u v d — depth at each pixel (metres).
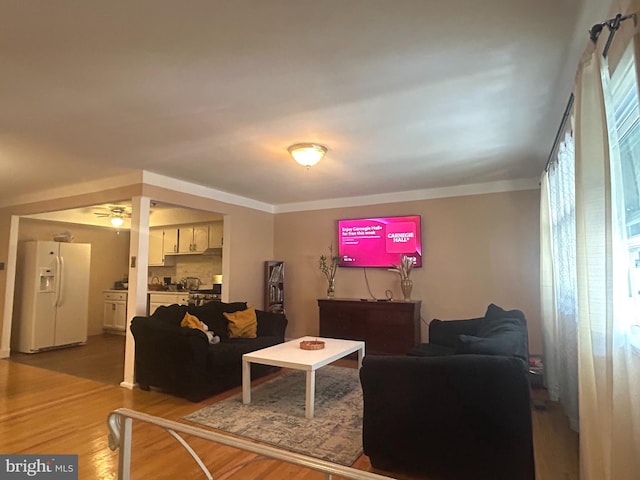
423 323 5.15
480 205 4.92
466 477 2.11
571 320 2.77
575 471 2.32
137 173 4.20
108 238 7.64
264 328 4.81
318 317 5.93
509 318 3.18
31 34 1.78
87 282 6.45
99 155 3.60
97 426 2.92
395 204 5.43
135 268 4.11
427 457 2.19
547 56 2.00
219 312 4.72
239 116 2.73
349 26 1.74
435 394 2.17
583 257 1.80
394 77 2.21
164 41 1.85
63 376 4.39
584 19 1.71
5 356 5.39
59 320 6.00
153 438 2.69
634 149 1.76
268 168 4.09
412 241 5.22
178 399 3.58
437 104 2.56
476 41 1.87
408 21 1.71
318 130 3.00
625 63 1.55
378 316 5.04
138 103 2.51
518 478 2.03
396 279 5.37
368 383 2.31
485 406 2.08
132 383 3.98
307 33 1.79
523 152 3.61
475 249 4.92
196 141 3.22
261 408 3.31
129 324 4.05
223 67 2.08
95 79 2.21
